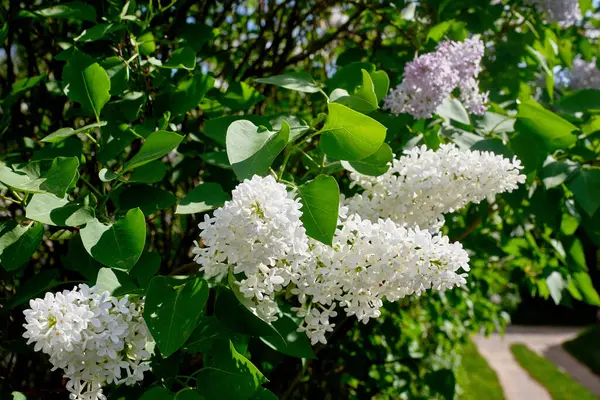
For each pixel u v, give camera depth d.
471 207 1.06
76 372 0.49
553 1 1.04
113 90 0.68
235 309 0.59
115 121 0.69
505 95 0.97
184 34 0.84
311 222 0.51
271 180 0.48
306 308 0.56
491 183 0.62
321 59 1.22
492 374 4.46
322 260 0.54
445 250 0.53
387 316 1.29
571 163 0.83
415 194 0.62
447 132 0.79
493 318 1.83
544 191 0.87
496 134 0.86
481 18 0.98
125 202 0.62
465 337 1.87
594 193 0.79
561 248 1.12
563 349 6.33
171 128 0.72
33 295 0.61
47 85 0.82
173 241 1.05
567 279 1.20
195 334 0.62
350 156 0.56
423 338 1.73
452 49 0.79
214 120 0.65
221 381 0.56
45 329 0.46
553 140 0.81
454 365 1.98
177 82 0.80
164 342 0.48
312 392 1.10
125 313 0.50
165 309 0.50
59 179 0.55
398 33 1.09
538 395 4.39
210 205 0.54
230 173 0.76
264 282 0.51
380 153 0.61
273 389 0.96
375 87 0.66
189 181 0.97
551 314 8.74
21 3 0.93
